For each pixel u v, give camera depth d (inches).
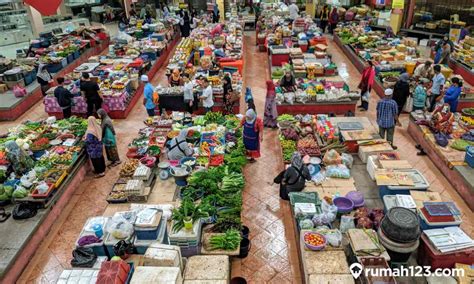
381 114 374.9
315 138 387.5
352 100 472.7
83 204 338.3
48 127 425.7
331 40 877.2
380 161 325.1
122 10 1114.7
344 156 348.2
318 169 331.0
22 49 741.9
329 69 574.6
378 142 360.8
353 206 281.3
